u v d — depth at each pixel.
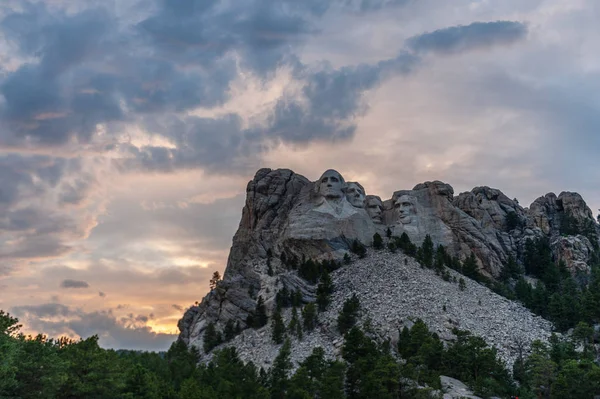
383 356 178.25
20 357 131.50
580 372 171.62
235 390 168.00
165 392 165.62
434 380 172.50
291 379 171.25
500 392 173.62
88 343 156.88
